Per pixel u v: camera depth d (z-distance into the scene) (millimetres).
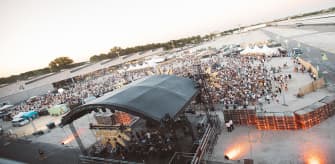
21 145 26578
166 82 20047
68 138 25266
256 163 12953
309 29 89375
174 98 16859
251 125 18047
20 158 22312
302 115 15172
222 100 24453
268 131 16406
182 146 16203
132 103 14891
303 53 42344
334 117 15883
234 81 31562
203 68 46562
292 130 15664
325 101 16469
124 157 16672
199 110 24188
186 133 18047
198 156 14195
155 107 14906
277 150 13727
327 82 23672
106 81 67750
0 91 62469
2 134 33719
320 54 37750
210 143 16156
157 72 58312
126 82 49312
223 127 19172
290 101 20953
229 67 44344
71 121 18062
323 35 60469
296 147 13523
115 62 105125
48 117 39719
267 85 26141
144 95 16484
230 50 70062
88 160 17750
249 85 27297
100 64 95562
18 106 59156
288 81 27484
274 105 20797
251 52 54250
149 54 133375
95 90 52500
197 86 20047
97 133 18734
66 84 91188
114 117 26000
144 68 74688
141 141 18047
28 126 36375
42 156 21250
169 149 15656
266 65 40281
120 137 17609
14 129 36594
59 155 20719
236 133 17422
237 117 18609
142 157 16125
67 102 45812
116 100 15617
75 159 18922
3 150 26109
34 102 58594
